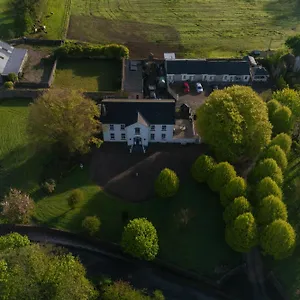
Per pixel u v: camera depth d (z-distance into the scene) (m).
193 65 111.00
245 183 77.56
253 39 135.25
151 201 80.81
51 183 81.75
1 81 108.88
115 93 103.69
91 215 77.69
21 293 55.78
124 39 131.00
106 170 86.31
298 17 149.88
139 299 61.88
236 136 79.56
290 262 72.50
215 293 69.06
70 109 80.56
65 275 59.25
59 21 138.50
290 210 79.00
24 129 94.44
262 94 109.56
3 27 133.12
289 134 92.00
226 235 71.50
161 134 91.38
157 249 69.25
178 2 156.00
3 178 83.62
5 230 75.00
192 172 82.06
